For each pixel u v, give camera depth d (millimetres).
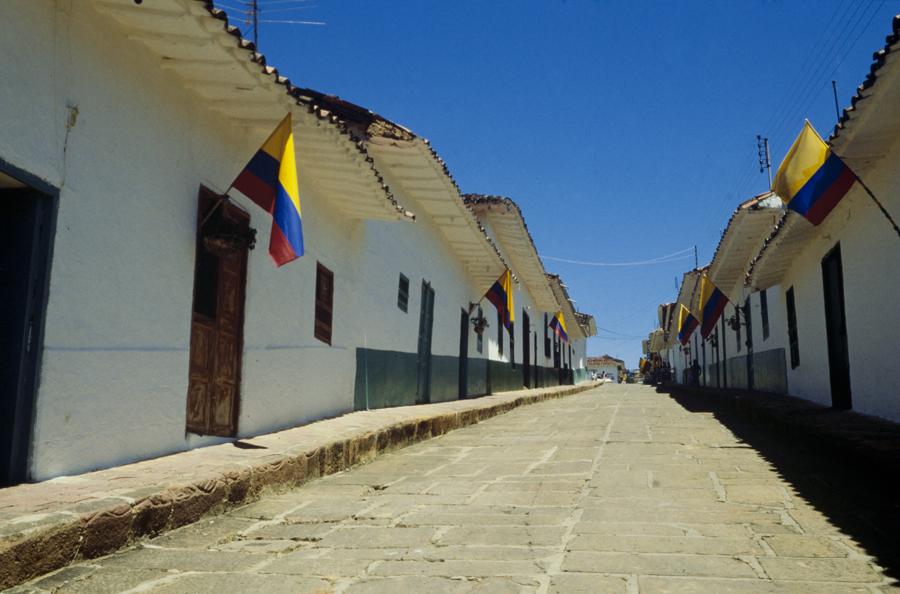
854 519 4621
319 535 4477
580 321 39156
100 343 5043
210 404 6605
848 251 9250
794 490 5570
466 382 17625
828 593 3236
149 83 5637
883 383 8117
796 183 7273
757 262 12859
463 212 14023
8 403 4395
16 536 3365
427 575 3598
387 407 11773
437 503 5465
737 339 20594
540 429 11203
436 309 14953
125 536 4078
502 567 3703
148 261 5617
